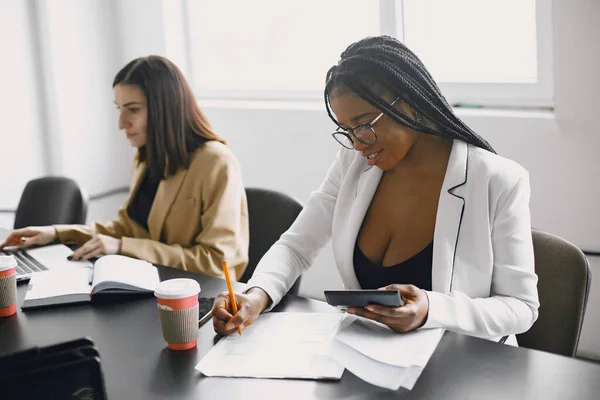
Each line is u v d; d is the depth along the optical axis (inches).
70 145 137.5
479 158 62.4
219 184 86.3
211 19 140.9
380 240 65.9
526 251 60.7
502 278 60.2
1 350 56.4
